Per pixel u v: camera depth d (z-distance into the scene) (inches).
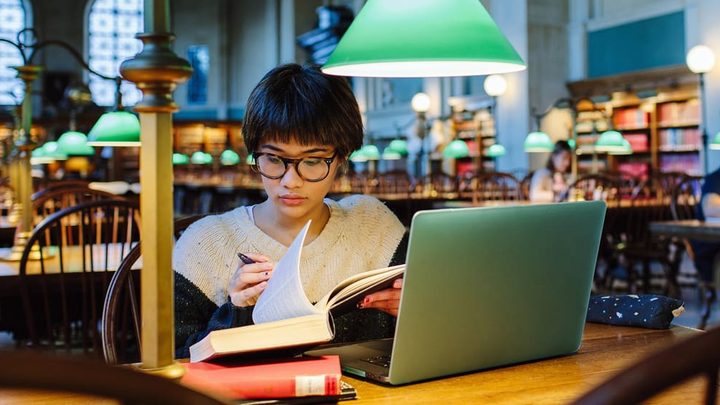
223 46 964.6
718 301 242.4
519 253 45.3
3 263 118.0
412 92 605.6
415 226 40.3
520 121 483.2
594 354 51.2
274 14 902.4
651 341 54.9
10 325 119.9
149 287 33.9
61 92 904.9
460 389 42.8
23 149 131.6
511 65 51.0
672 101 411.8
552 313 48.4
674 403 38.6
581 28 481.1
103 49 938.7
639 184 306.5
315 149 55.5
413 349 43.0
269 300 47.6
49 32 917.8
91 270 103.4
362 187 438.6
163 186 33.8
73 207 104.0
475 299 44.2
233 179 597.9
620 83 436.1
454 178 424.2
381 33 44.5
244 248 60.7
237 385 39.6
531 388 42.9
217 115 967.6
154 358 34.0
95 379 21.1
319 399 40.6
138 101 33.6
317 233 62.9
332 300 46.3
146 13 33.6
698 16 402.9
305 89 55.5
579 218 47.7
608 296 62.9
